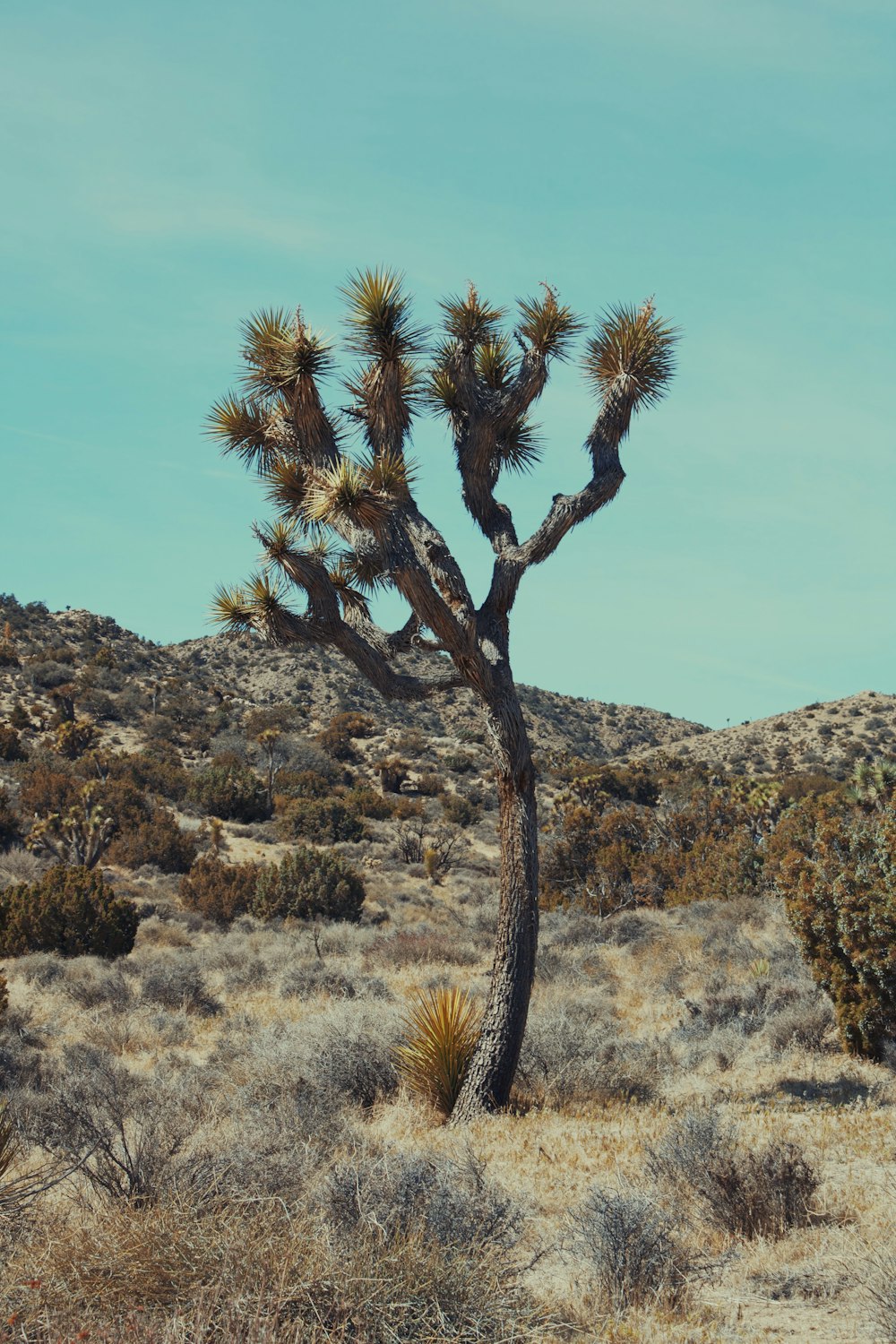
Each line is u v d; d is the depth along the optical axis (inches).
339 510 354.9
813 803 1064.8
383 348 378.6
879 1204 235.8
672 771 3093.0
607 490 392.8
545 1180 276.5
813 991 549.6
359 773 2775.6
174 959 875.4
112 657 3270.2
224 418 421.4
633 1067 429.7
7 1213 186.9
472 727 3595.0
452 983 703.1
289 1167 214.4
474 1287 155.6
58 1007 678.5
